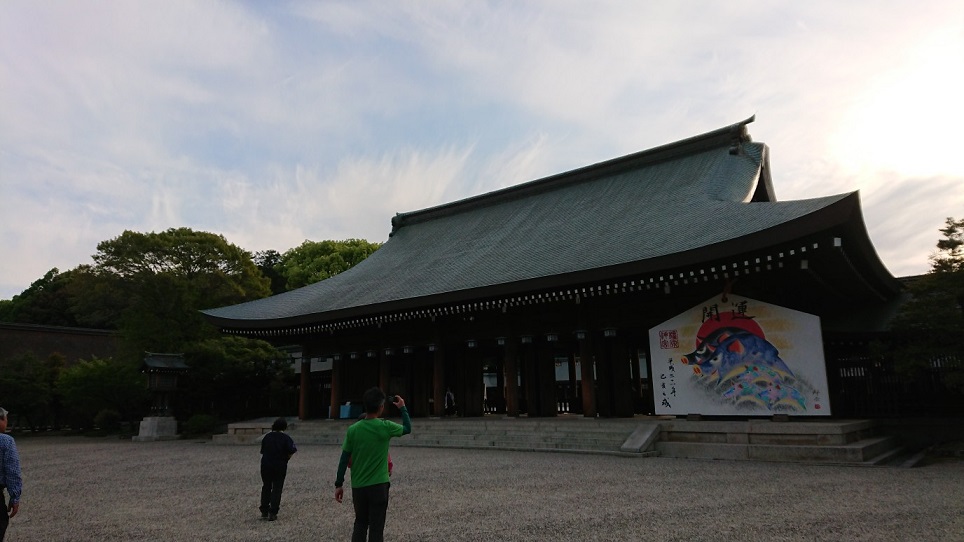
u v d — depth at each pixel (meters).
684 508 9.54
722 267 18.09
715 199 23.86
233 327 30.19
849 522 8.39
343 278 34.56
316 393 36.62
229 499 11.81
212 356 36.41
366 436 6.32
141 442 31.55
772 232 16.34
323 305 29.33
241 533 8.71
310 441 26.50
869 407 19.81
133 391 39.47
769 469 13.91
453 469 14.98
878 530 7.93
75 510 11.19
